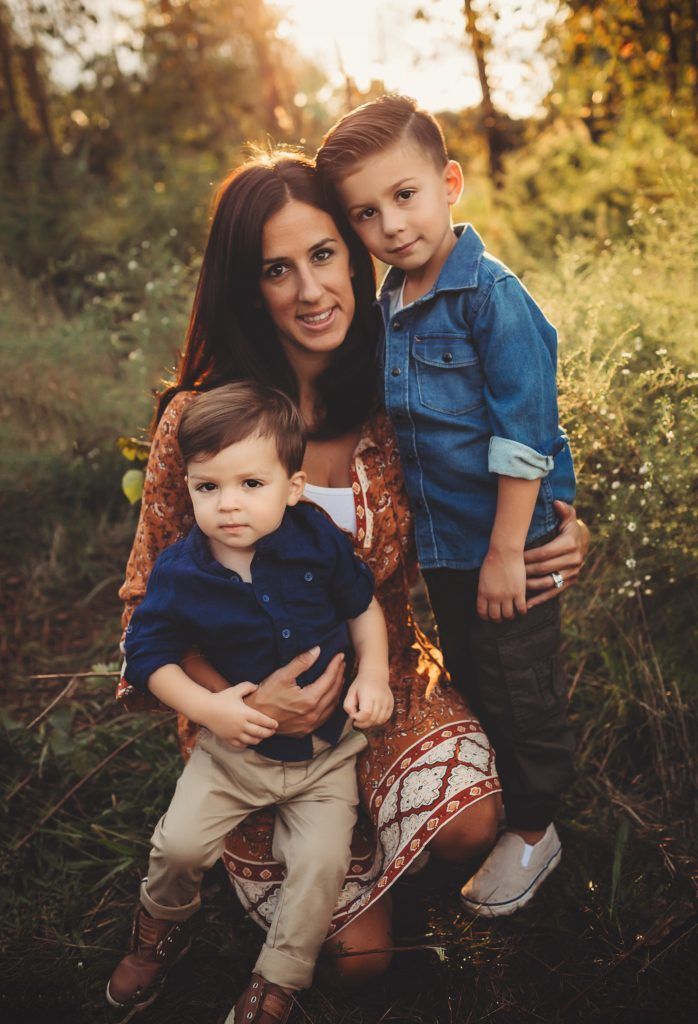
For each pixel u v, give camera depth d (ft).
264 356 6.99
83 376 13.65
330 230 6.52
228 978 6.75
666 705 8.03
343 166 6.45
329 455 7.07
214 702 6.10
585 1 13.66
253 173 6.42
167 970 6.73
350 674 6.91
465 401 6.71
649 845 7.48
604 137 15.02
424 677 7.21
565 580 6.89
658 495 7.59
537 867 7.15
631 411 8.26
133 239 17.20
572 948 6.79
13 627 11.00
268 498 6.14
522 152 17.29
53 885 7.52
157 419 7.38
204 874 7.70
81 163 19.99
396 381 6.84
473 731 6.79
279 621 6.19
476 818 6.43
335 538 6.48
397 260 6.66
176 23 22.54
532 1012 6.31
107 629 10.86
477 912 7.06
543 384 6.56
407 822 6.36
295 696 6.13
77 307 16.42
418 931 7.09
